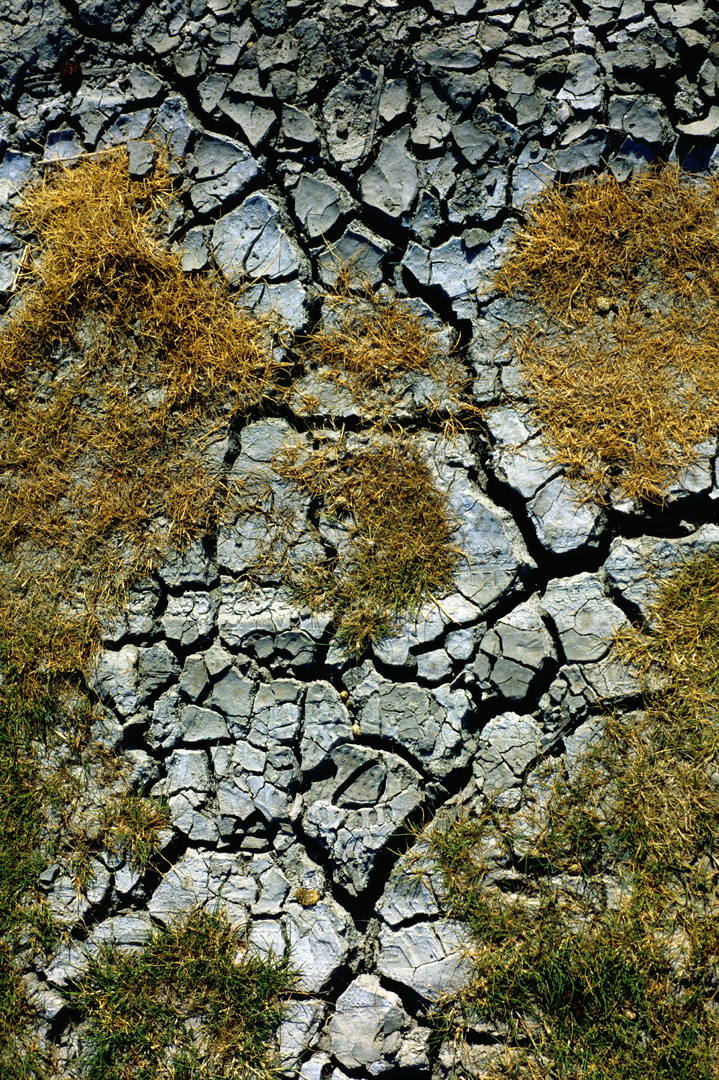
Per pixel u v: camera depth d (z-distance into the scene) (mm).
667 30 3682
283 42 3746
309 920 3283
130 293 3670
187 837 3391
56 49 3854
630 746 3359
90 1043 3332
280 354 3613
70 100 3826
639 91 3682
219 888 3336
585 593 3441
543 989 3242
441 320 3635
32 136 3822
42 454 3650
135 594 3539
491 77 3676
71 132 3807
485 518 3465
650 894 3287
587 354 3551
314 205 3676
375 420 3568
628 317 3564
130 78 3816
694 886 3299
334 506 3520
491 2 3719
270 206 3688
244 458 3584
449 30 3717
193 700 3441
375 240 3646
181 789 3406
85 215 3686
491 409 3557
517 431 3529
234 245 3689
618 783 3342
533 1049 3221
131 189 3723
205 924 3311
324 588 3473
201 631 3477
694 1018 3209
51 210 3729
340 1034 3203
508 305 3596
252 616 3471
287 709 3391
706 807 3318
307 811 3326
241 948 3303
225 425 3598
